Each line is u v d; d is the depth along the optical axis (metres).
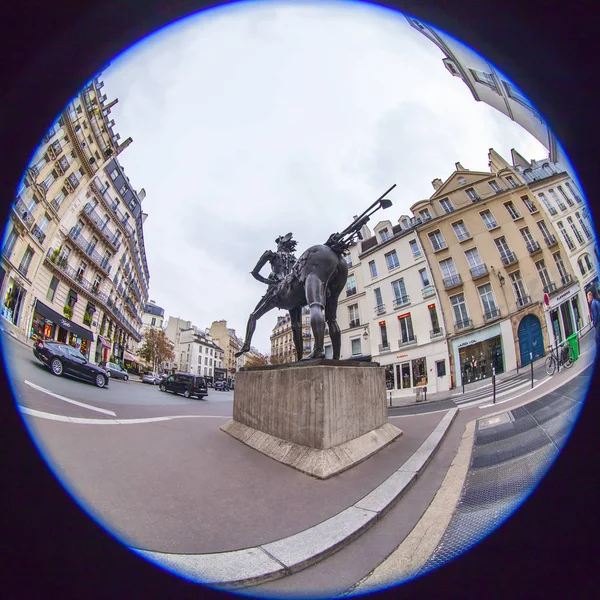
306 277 7.51
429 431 8.92
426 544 3.02
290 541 2.99
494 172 38.28
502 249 35.62
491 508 3.54
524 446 5.62
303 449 5.61
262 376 7.41
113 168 51.16
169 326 139.00
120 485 4.02
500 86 9.20
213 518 3.39
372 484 4.55
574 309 28.20
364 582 2.52
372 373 7.65
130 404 14.39
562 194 28.56
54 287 38.47
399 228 46.19
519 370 29.77
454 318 37.81
